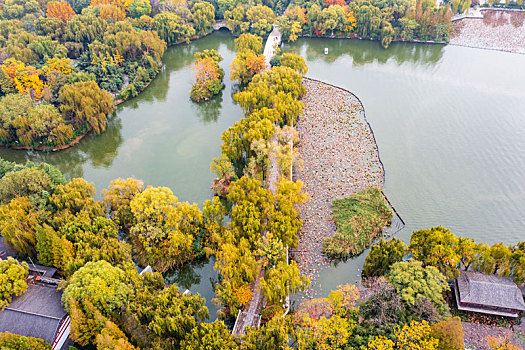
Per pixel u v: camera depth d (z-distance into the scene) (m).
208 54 171.38
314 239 99.94
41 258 85.94
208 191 118.25
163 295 75.69
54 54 172.62
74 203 98.50
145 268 89.88
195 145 139.00
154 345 68.69
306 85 170.25
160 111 159.12
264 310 80.88
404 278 76.06
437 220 105.12
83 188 103.44
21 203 94.81
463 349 64.88
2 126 131.62
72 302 68.44
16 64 152.12
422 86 169.50
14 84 148.50
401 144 133.12
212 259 97.38
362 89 167.50
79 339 69.75
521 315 80.06
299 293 88.25
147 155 134.88
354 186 115.44
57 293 77.94
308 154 128.50
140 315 73.00
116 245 86.88
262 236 93.19
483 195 113.06
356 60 196.00
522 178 118.94
